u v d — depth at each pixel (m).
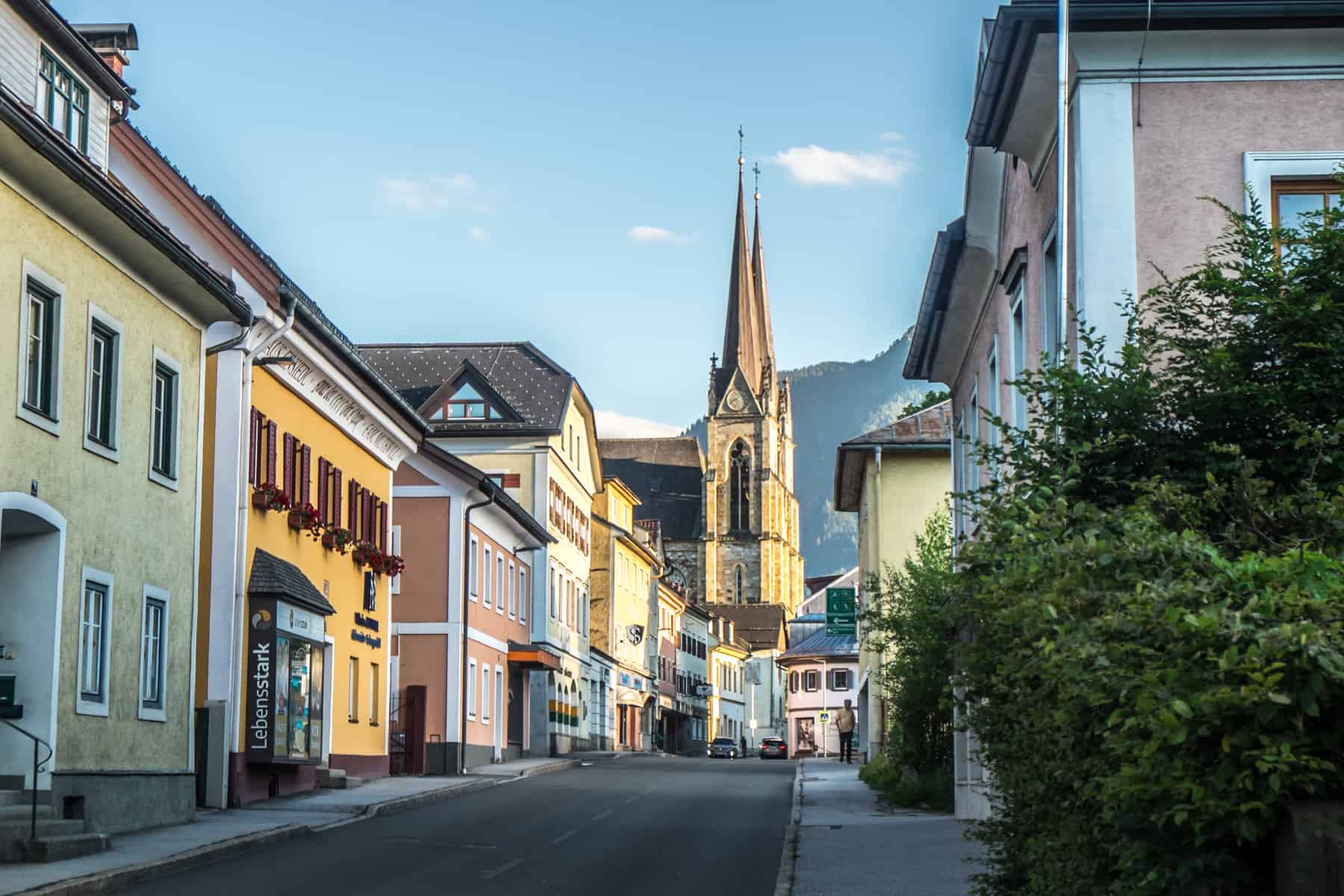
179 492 23.47
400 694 43.06
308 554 31.41
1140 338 11.73
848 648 113.44
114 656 20.91
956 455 29.31
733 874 18.81
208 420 27.09
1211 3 14.52
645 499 157.25
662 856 21.00
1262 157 14.78
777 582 151.25
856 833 24.28
